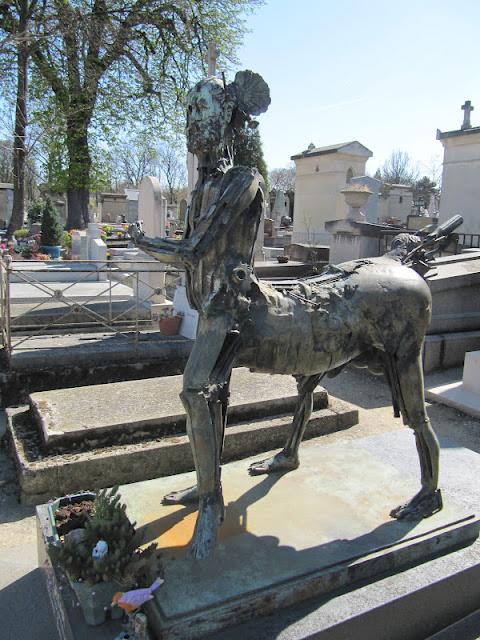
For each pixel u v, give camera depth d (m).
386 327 2.75
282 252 20.61
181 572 2.38
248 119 2.41
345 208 22.05
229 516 2.85
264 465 3.36
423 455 2.92
